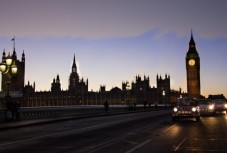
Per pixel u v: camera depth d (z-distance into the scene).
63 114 46.69
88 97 182.00
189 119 34.44
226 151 12.33
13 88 151.62
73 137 17.86
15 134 20.42
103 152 12.38
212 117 38.12
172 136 17.66
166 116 43.19
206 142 14.95
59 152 12.46
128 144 14.61
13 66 32.12
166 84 186.50
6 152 12.55
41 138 17.61
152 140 15.95
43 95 182.38
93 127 25.25
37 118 38.88
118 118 40.09
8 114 32.38
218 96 65.50
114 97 177.62
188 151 12.38
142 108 98.69
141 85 182.38
